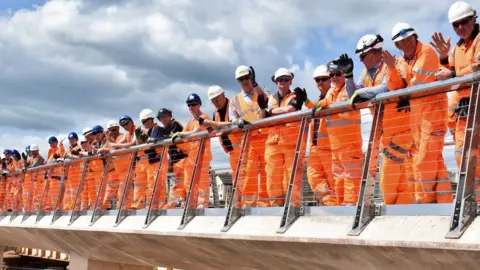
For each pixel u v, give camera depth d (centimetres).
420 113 648
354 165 730
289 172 814
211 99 952
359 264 668
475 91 573
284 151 817
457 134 632
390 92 640
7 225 1577
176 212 959
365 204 644
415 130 659
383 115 666
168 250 1009
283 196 817
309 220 715
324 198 777
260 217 791
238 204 829
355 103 681
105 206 1234
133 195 1148
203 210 895
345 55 714
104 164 1280
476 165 567
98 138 1381
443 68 616
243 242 791
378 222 632
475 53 627
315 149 789
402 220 609
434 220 579
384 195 686
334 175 747
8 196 1803
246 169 866
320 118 780
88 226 1183
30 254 2425
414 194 674
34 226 1416
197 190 923
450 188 642
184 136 969
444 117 642
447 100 642
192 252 952
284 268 816
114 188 1242
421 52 661
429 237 569
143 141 1137
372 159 654
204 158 937
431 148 638
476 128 568
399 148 678
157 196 1011
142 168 1136
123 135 1330
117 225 1082
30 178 1688
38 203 1625
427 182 629
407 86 674
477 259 531
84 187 1353
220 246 855
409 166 679
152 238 984
